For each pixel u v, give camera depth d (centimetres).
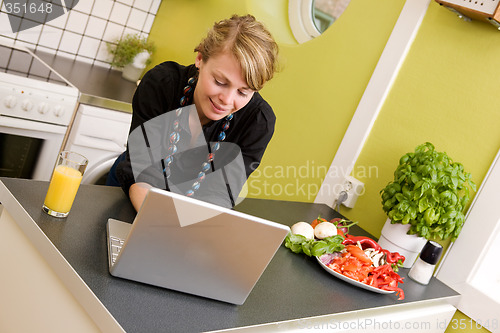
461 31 198
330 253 160
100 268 111
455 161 196
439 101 202
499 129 186
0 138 243
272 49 128
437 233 184
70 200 125
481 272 190
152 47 319
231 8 274
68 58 308
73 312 107
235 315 114
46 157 259
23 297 119
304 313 126
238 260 109
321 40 241
